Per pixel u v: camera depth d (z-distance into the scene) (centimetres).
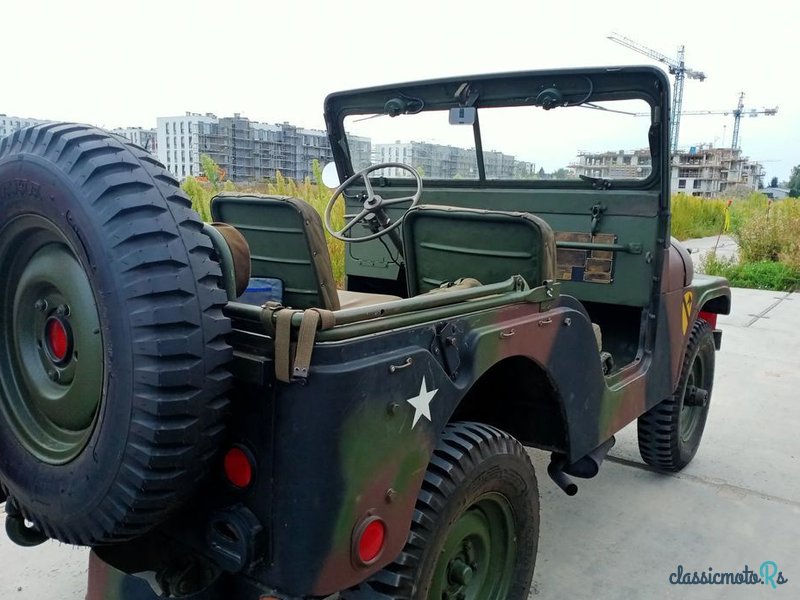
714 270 1189
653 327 309
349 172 376
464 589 206
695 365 393
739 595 272
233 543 155
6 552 285
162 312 134
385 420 158
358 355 154
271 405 149
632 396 291
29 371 175
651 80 274
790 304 925
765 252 1290
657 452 366
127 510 140
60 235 155
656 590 273
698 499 355
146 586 173
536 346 217
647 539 313
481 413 260
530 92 304
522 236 231
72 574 271
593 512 338
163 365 134
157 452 136
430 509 177
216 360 142
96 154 144
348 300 268
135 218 138
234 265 186
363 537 157
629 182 303
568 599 266
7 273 175
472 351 188
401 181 359
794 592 274
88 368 154
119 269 135
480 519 210
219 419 146
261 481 153
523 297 215
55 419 169
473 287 207
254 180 775
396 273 353
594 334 251
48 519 158
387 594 170
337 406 147
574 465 270
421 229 255
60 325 164
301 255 236
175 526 174
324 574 152
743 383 563
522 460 212
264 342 153
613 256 309
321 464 147
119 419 137
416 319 174
